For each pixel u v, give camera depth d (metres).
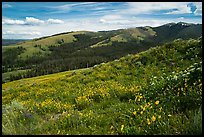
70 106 12.86
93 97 14.43
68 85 20.98
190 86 9.23
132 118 7.70
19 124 8.84
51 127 8.62
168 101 8.50
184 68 17.80
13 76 181.38
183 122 6.48
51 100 15.88
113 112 9.82
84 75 22.58
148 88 12.52
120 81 18.86
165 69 19.11
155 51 22.33
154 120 6.52
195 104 7.64
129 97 12.79
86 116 9.40
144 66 20.69
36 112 11.57
